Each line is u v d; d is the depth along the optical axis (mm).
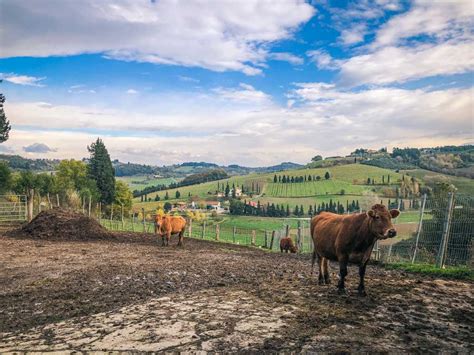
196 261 15438
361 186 122562
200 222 84812
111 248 19406
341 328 6602
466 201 14344
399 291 9328
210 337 6273
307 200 120000
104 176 82375
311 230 10875
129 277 11508
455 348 5910
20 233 23406
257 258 17781
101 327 6898
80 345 6090
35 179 53906
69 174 70250
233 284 10422
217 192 149250
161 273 12195
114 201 84000
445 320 7254
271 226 77312
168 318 7273
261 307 7852
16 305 8609
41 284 10641
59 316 7746
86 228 24000
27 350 5934
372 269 14055
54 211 24891
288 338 6172
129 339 6281
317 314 7348
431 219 15109
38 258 15266
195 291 9539
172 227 22375
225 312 7559
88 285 10453
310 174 154625
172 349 5836
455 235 13734
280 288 9609
